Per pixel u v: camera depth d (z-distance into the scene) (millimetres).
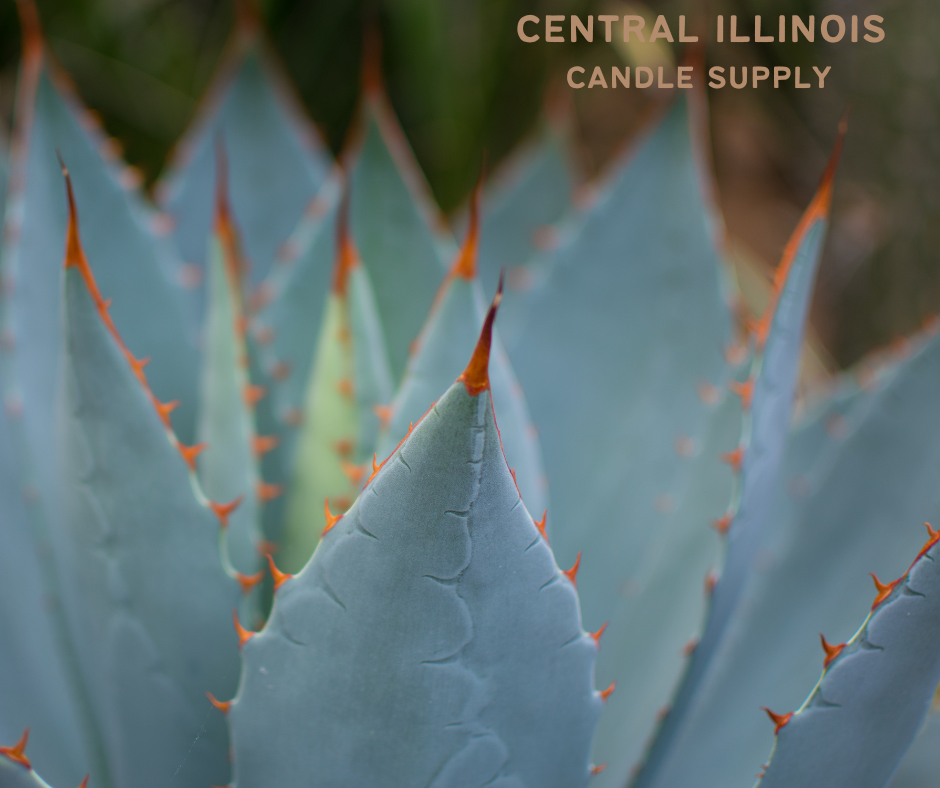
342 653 730
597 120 2424
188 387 938
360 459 851
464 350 804
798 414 983
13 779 727
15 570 873
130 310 927
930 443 890
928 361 891
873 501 897
